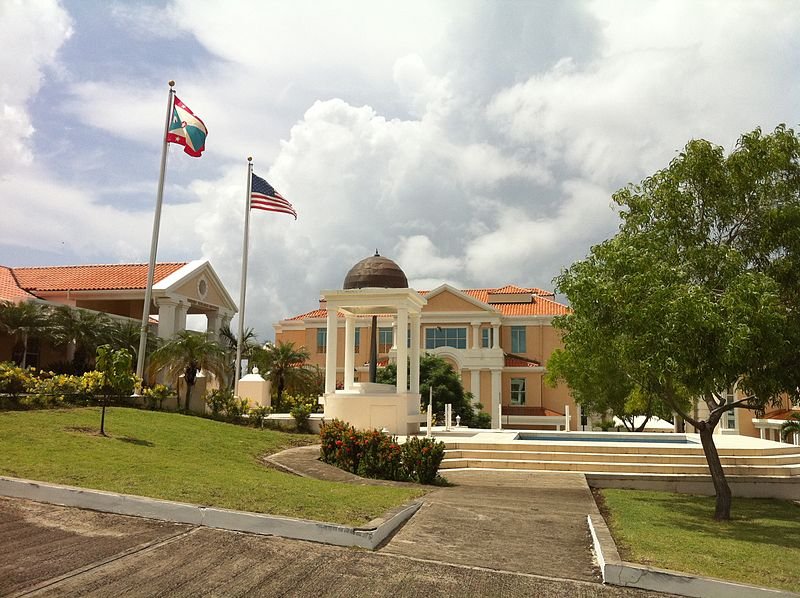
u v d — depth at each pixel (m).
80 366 33.78
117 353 18.62
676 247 15.74
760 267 15.45
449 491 16.02
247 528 10.07
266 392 31.11
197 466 15.14
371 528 10.24
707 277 15.24
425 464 17.67
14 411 20.31
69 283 42.50
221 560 8.75
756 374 13.41
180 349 29.23
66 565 8.06
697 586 8.62
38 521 9.65
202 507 10.36
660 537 11.68
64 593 7.28
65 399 23.84
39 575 7.68
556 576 9.12
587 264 15.99
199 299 44.19
